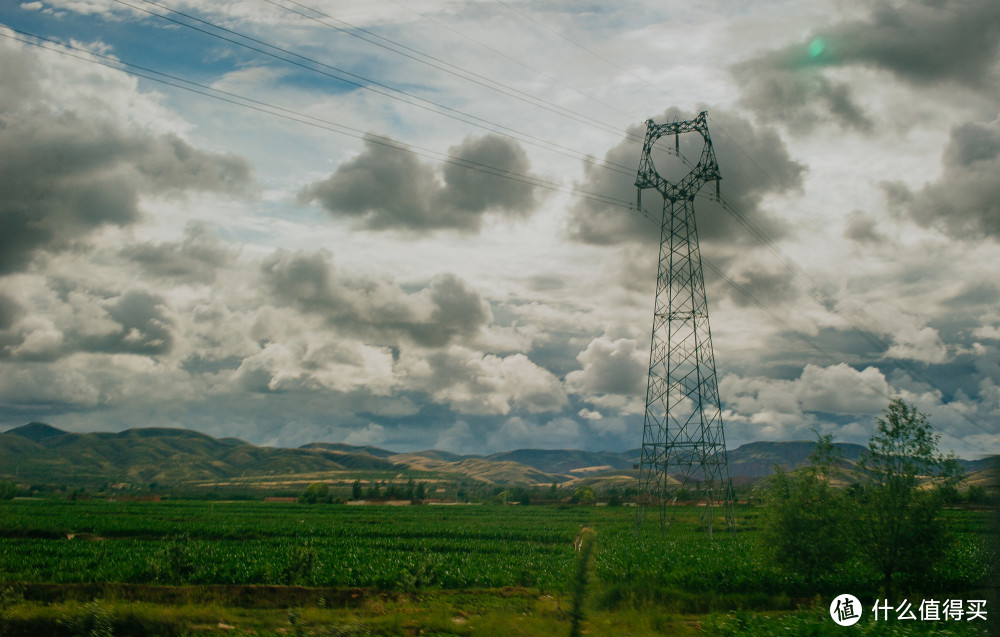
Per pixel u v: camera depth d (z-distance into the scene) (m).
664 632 27.84
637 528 68.44
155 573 40.72
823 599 35.50
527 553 59.12
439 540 71.75
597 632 26.70
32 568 43.72
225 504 168.12
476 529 87.94
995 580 23.33
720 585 37.91
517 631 26.72
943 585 37.72
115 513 116.19
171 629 26.95
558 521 108.19
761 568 38.53
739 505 121.50
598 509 159.50
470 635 26.92
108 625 26.42
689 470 64.38
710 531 60.88
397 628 27.55
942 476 32.16
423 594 37.16
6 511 113.56
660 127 70.44
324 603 33.88
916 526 31.52
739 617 29.50
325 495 198.00
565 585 37.78
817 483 34.91
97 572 41.28
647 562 43.47
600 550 51.88
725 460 63.41
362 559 51.00
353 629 26.91
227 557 49.50
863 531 32.62
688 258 67.56
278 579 41.22
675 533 72.44
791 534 34.31
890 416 33.03
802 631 26.39
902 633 25.25
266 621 28.45
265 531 82.94
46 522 86.75
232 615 29.30
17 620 26.11
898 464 32.50
